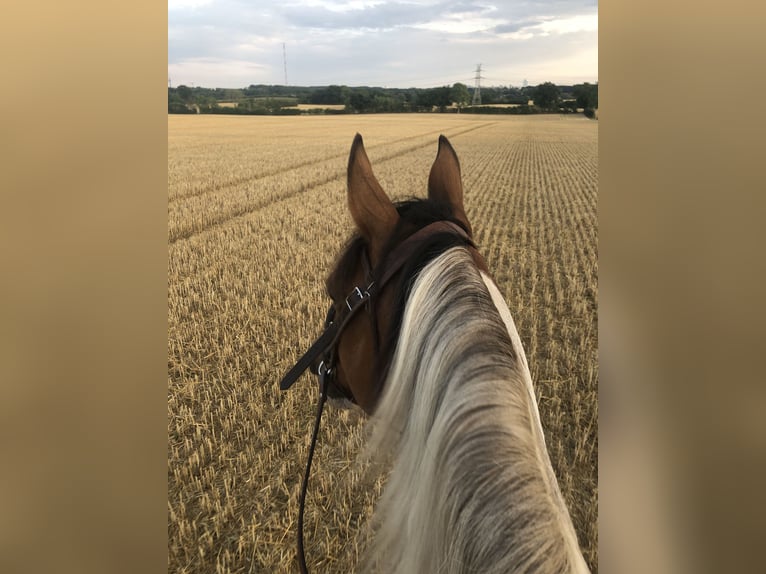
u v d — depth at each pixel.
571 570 0.79
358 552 2.57
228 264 7.41
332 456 3.44
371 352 1.50
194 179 14.41
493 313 1.11
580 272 7.30
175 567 2.62
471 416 0.94
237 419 3.89
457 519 0.88
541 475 0.87
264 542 2.78
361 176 1.50
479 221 10.52
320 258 7.59
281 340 5.09
